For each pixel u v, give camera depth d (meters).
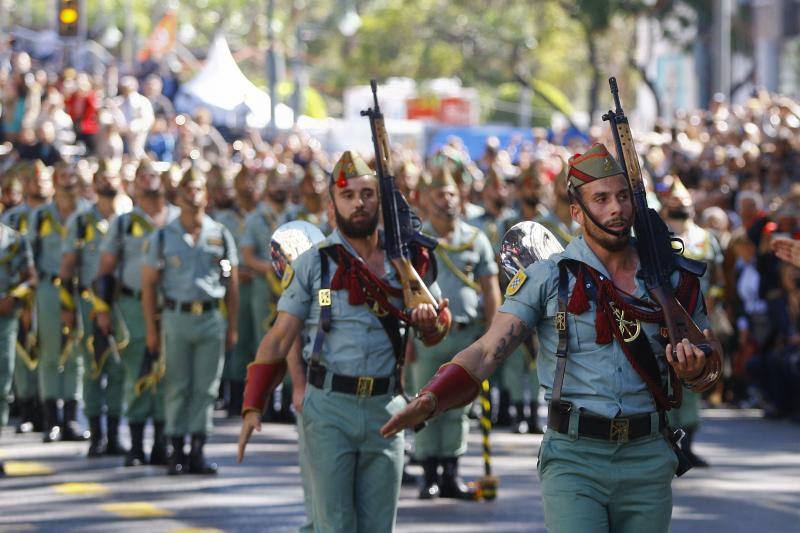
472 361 13.24
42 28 158.88
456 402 13.22
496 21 122.81
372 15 128.38
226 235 27.36
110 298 28.19
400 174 32.53
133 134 59.72
